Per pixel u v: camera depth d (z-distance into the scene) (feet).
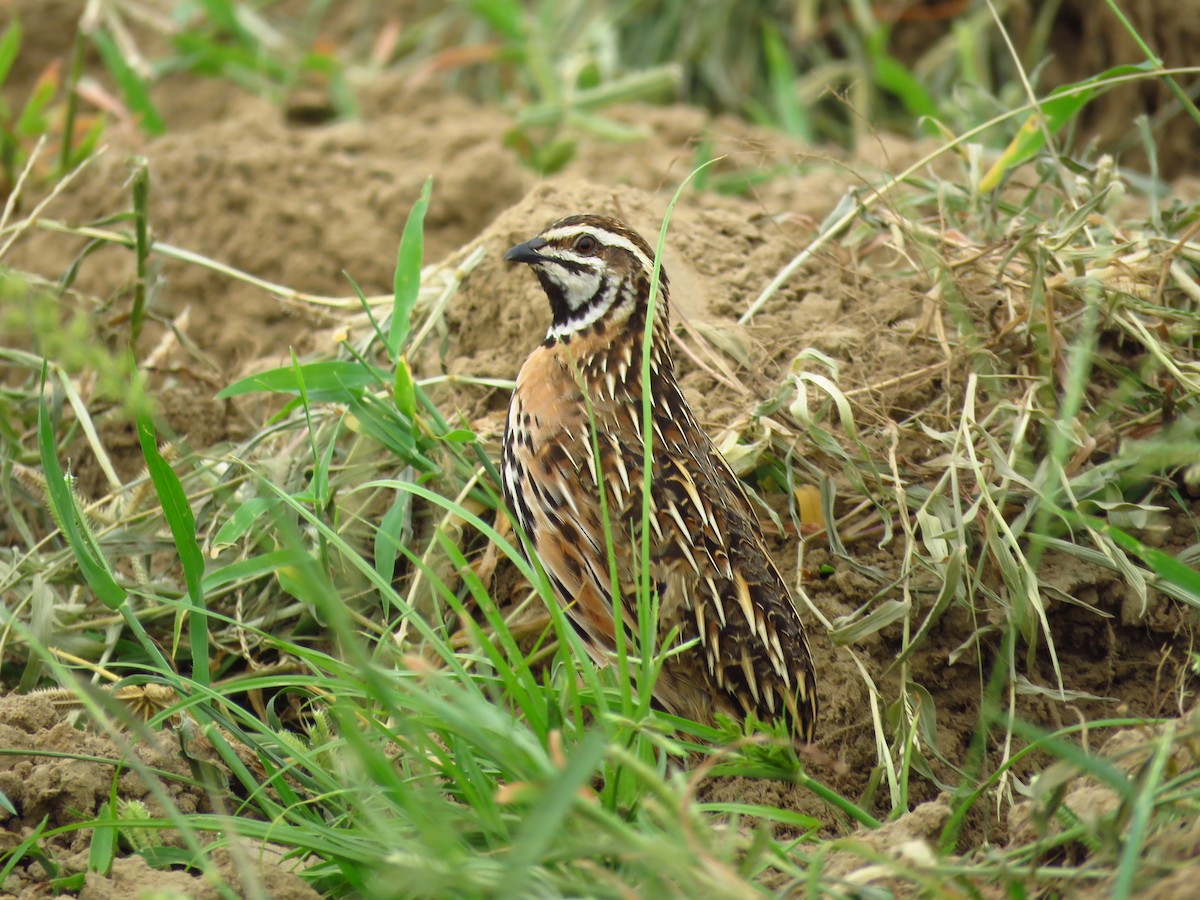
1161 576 28.25
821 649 29.86
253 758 27.27
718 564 27.94
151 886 22.75
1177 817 21.94
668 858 18.31
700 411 32.71
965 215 36.68
